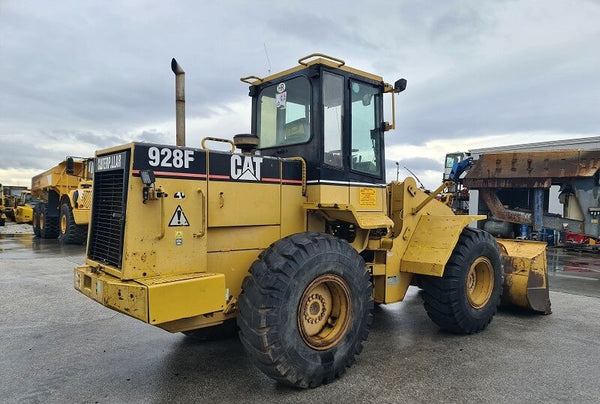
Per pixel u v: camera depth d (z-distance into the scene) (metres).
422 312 5.74
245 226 3.78
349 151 4.34
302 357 3.33
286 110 4.48
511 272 5.59
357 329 3.72
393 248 4.67
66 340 4.56
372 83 4.66
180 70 4.64
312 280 3.42
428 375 3.68
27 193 26.38
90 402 3.20
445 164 19.53
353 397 3.28
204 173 3.50
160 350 4.28
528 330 4.96
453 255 4.70
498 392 3.36
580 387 3.45
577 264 10.42
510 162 14.58
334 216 4.19
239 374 3.71
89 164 14.69
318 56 4.09
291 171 4.08
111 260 3.40
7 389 3.41
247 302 3.25
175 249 3.34
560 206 16.33
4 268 8.96
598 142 17.38
